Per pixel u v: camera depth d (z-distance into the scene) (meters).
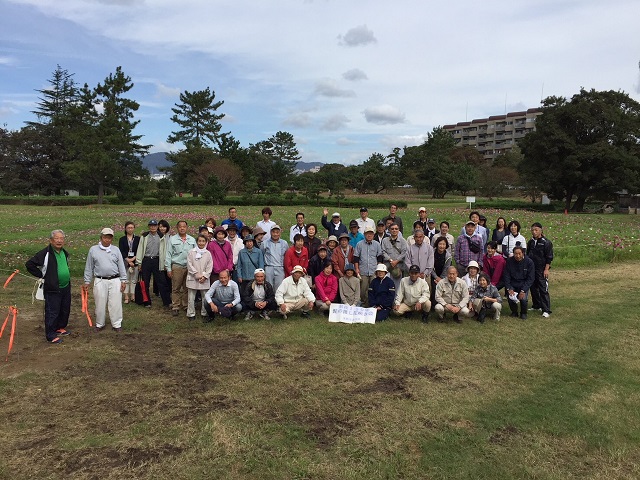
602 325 8.05
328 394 5.23
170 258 8.70
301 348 6.78
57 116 61.47
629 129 43.91
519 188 66.38
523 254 8.52
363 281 9.17
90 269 7.57
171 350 6.66
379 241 10.02
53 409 4.82
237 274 8.55
